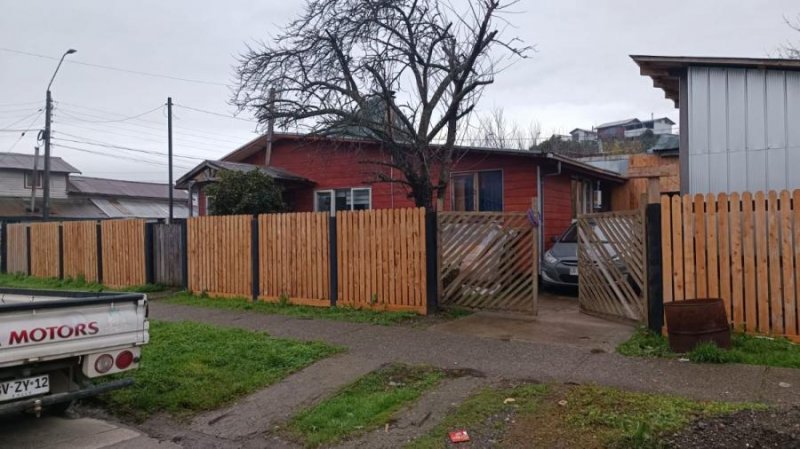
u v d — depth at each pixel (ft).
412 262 32.19
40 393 16.88
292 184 59.41
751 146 32.12
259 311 34.88
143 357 24.84
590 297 31.22
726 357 20.45
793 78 31.17
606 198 64.69
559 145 132.57
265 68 40.22
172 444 17.40
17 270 59.47
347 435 16.69
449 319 30.50
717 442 13.88
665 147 72.23
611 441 14.46
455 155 48.01
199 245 41.91
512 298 30.99
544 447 14.67
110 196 152.25
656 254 25.17
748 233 23.34
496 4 37.27
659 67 34.35
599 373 20.08
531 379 19.84
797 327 22.38
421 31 38.93
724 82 32.89
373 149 55.83
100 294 20.20
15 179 135.74
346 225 34.50
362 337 27.12
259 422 18.51
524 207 47.21
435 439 15.71
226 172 53.72
